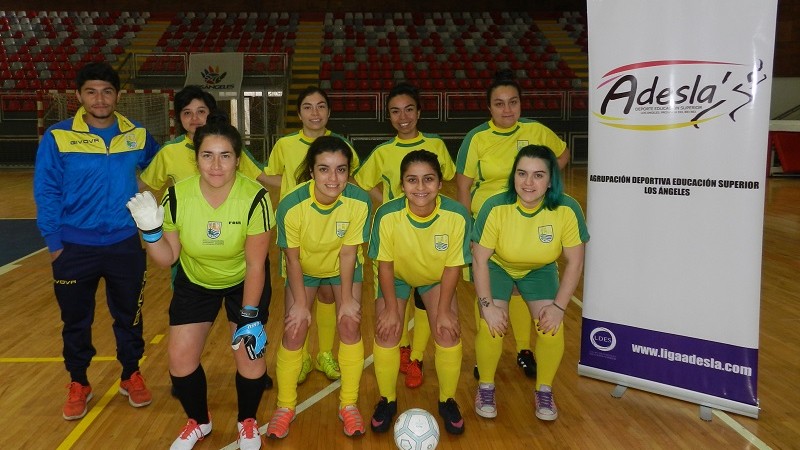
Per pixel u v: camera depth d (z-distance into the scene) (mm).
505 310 3482
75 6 21000
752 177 3127
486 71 18953
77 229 3264
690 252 3350
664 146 3340
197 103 3604
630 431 3242
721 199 3221
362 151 16984
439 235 3104
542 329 3297
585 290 3754
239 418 3057
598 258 3660
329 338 3883
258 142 16766
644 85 3346
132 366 3506
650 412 3449
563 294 3328
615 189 3539
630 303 3582
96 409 3455
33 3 20875
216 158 2676
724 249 3254
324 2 21344
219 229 2799
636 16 3324
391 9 21484
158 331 4727
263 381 3002
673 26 3227
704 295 3342
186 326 2949
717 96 3152
